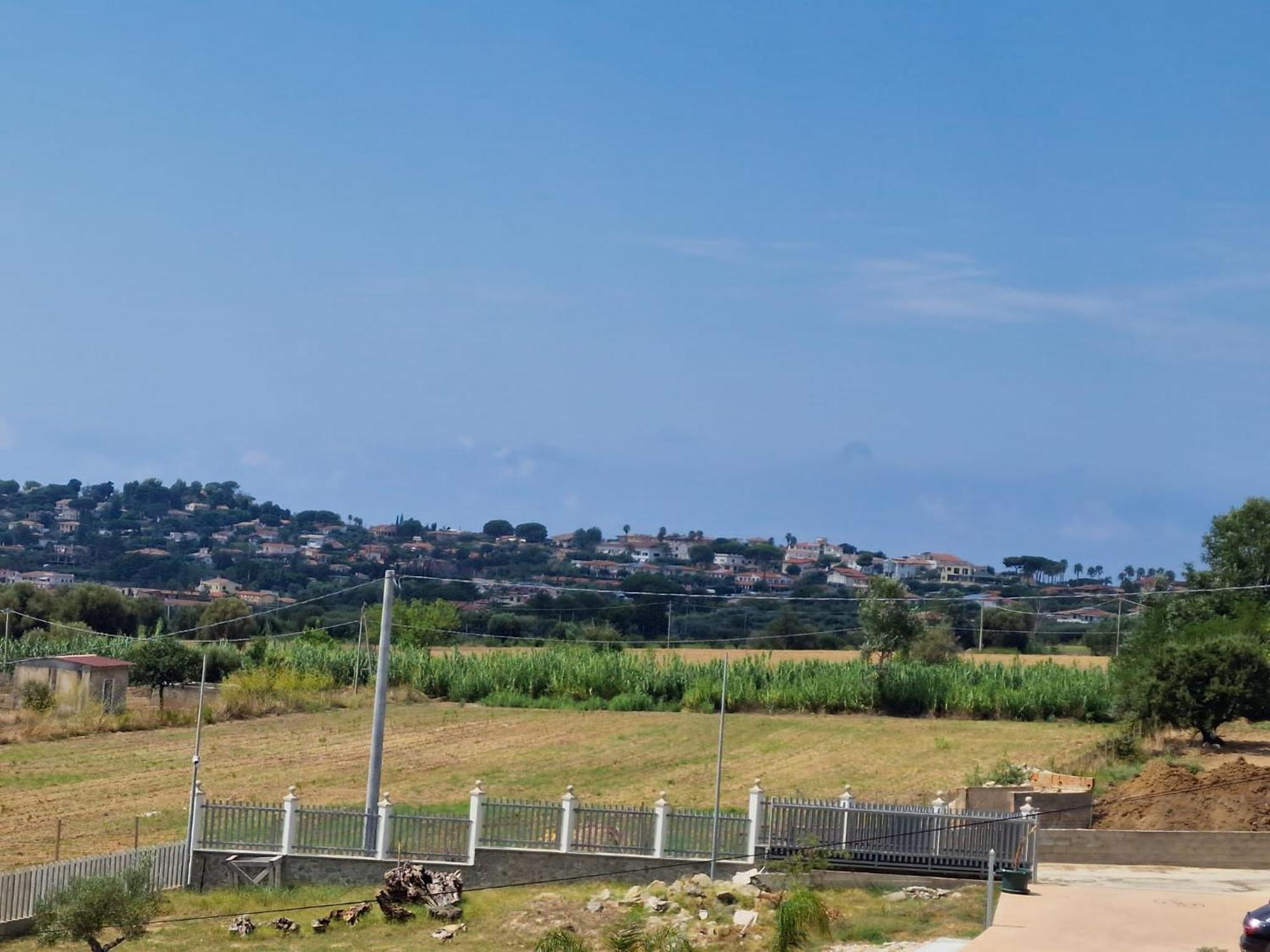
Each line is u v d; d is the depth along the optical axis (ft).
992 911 109.70
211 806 134.10
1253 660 202.80
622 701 299.99
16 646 328.90
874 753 226.38
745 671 308.81
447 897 124.98
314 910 124.06
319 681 302.66
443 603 456.45
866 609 301.22
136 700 293.84
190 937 116.37
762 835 131.34
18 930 115.34
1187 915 109.70
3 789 180.96
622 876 131.54
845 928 111.45
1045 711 280.10
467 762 215.10
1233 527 319.27
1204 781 151.43
